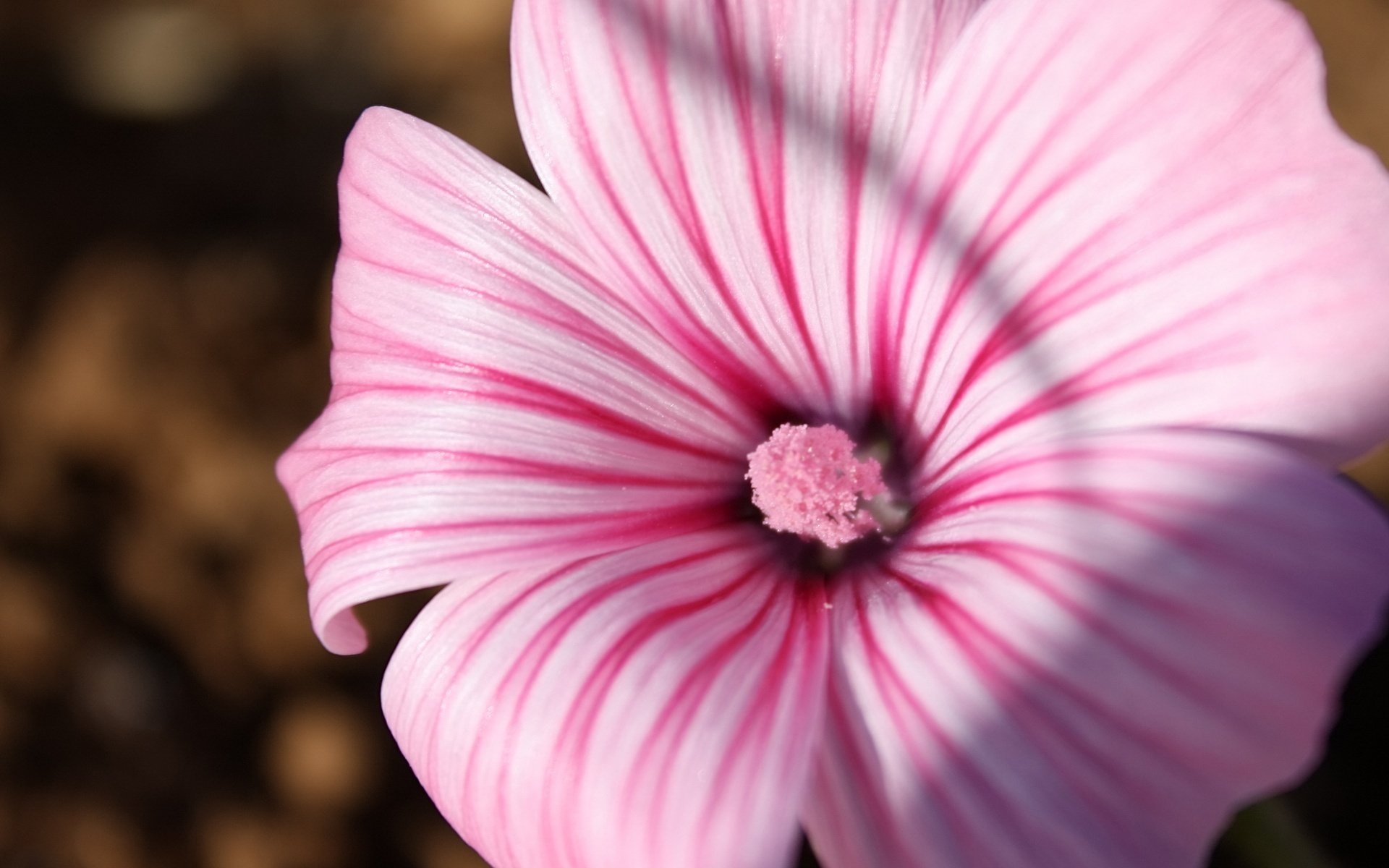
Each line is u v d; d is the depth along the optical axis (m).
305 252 0.42
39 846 0.35
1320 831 0.30
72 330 0.40
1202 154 0.20
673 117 0.22
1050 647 0.20
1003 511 0.21
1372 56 0.40
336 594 0.22
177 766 0.36
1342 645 0.19
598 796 0.21
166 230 0.43
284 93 0.45
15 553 0.37
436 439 0.22
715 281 0.22
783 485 0.22
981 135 0.21
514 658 0.21
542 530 0.22
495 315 0.22
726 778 0.21
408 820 0.35
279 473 0.23
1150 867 0.20
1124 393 0.21
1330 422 0.20
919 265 0.22
